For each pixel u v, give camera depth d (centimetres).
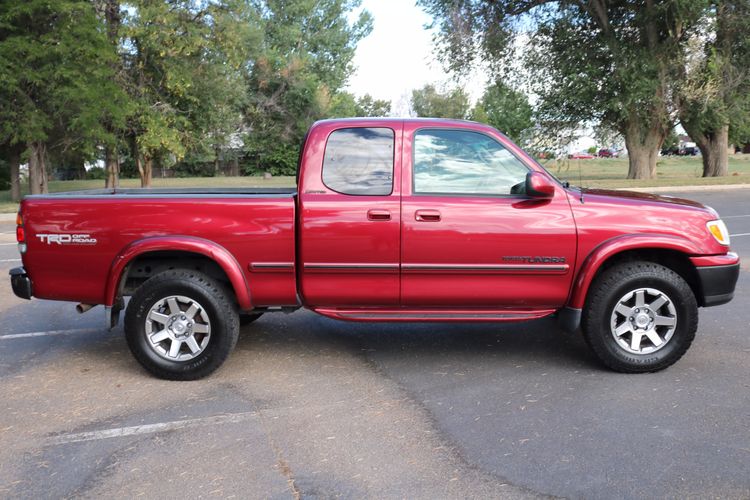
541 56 2684
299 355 532
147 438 373
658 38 2538
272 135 5400
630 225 463
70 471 334
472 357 521
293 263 470
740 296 720
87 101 2072
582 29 2577
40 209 479
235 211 466
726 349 529
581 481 315
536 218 462
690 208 473
